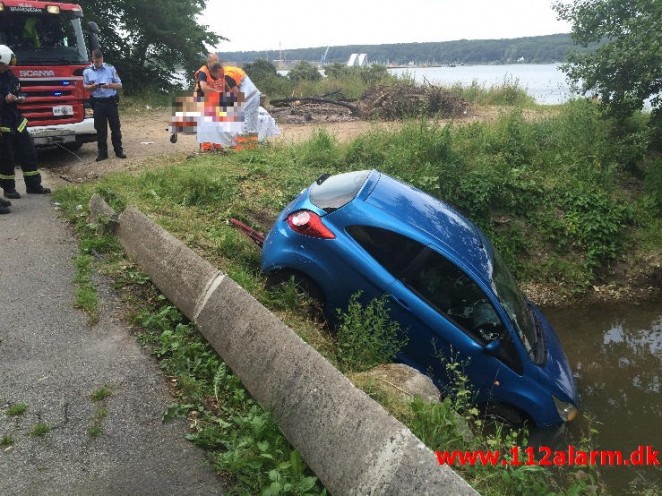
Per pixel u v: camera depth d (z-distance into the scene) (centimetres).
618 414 579
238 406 375
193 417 366
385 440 294
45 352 424
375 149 1044
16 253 595
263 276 545
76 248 613
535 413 501
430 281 496
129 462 323
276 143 1173
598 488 448
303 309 498
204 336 438
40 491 298
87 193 780
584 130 1121
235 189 833
